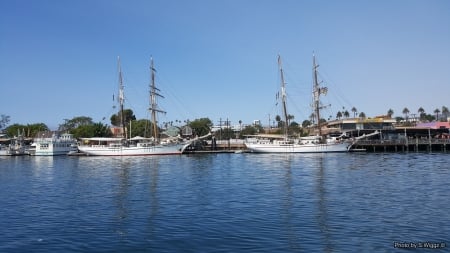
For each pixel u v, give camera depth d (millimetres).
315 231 21453
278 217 24891
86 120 195625
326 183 41219
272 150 110062
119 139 116000
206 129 165875
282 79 114688
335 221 23641
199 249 18734
